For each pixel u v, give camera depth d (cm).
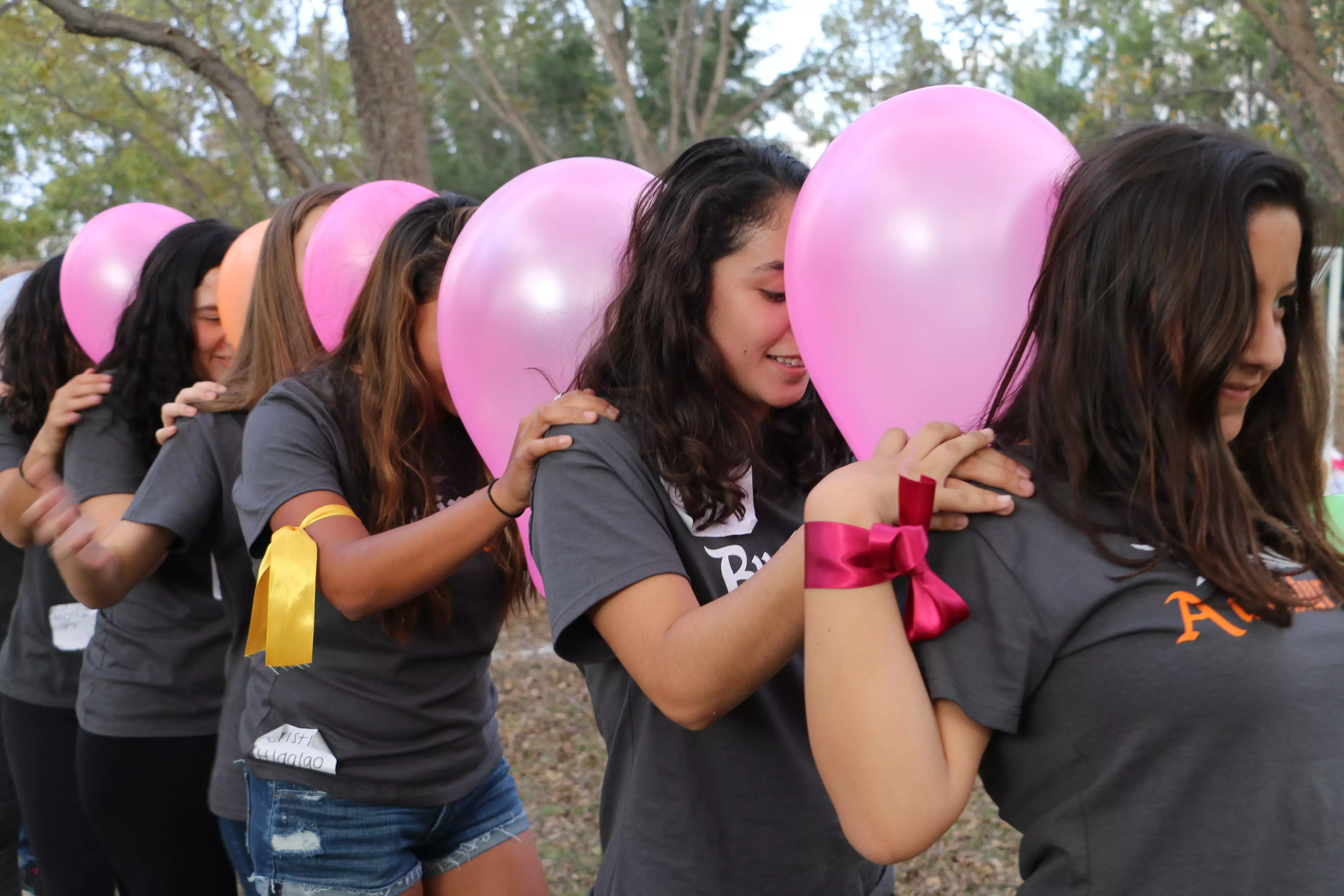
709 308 147
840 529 108
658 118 1488
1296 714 103
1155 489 106
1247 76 1548
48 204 1677
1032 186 122
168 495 213
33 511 194
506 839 220
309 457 188
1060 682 108
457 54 1570
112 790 244
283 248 228
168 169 1509
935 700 110
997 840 385
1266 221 105
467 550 162
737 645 124
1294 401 123
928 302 122
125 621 244
